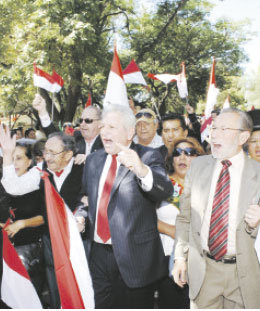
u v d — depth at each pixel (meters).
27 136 9.64
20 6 13.91
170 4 20.02
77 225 3.12
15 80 14.70
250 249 2.52
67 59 13.93
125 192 2.87
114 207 2.90
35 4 13.34
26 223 3.45
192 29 21.02
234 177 2.62
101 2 14.86
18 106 19.80
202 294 2.69
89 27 12.61
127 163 2.60
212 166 2.74
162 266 2.98
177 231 2.87
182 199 2.86
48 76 6.28
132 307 2.99
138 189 2.86
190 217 2.85
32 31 13.47
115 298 3.04
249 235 2.52
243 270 2.52
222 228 2.59
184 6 20.50
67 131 8.45
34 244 3.59
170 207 3.39
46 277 3.55
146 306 3.03
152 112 4.73
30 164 3.71
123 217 2.86
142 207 2.88
